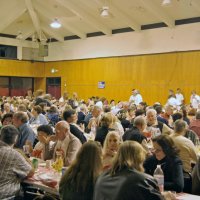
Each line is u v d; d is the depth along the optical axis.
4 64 18.92
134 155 2.36
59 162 4.03
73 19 16.28
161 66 14.75
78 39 18.39
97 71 17.52
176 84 14.29
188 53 13.76
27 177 3.67
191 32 13.53
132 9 13.84
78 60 18.48
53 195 3.40
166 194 3.13
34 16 15.81
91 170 2.70
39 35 19.23
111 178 2.31
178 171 3.41
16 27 18.48
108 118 5.63
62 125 4.44
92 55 17.67
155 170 3.33
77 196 2.66
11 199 3.47
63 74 19.36
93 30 17.28
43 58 20.31
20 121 5.31
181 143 4.37
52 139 4.71
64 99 14.58
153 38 14.90
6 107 8.90
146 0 12.55
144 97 15.52
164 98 14.77
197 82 13.57
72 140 4.42
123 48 16.17
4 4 15.31
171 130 6.21
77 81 18.58
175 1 12.30
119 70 16.48
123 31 16.11
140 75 15.60
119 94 16.56
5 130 3.56
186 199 3.15
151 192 2.19
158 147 3.49
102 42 17.14
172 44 14.22
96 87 17.61
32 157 4.79
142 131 5.30
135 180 2.21
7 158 3.48
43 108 9.09
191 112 8.44
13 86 19.84
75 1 14.19
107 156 3.83
